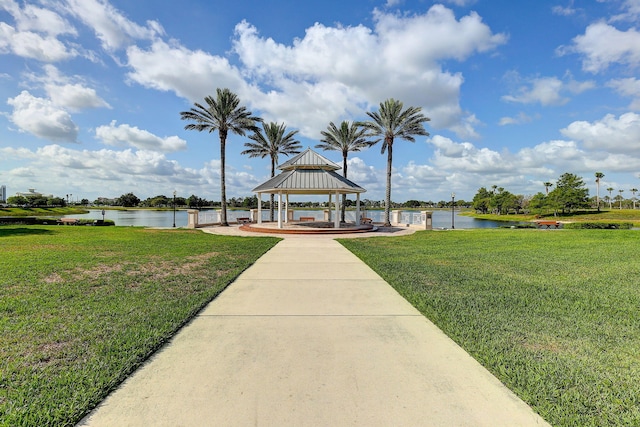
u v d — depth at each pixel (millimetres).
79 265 7980
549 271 7754
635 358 3377
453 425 2330
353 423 2336
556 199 68062
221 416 2406
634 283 6602
